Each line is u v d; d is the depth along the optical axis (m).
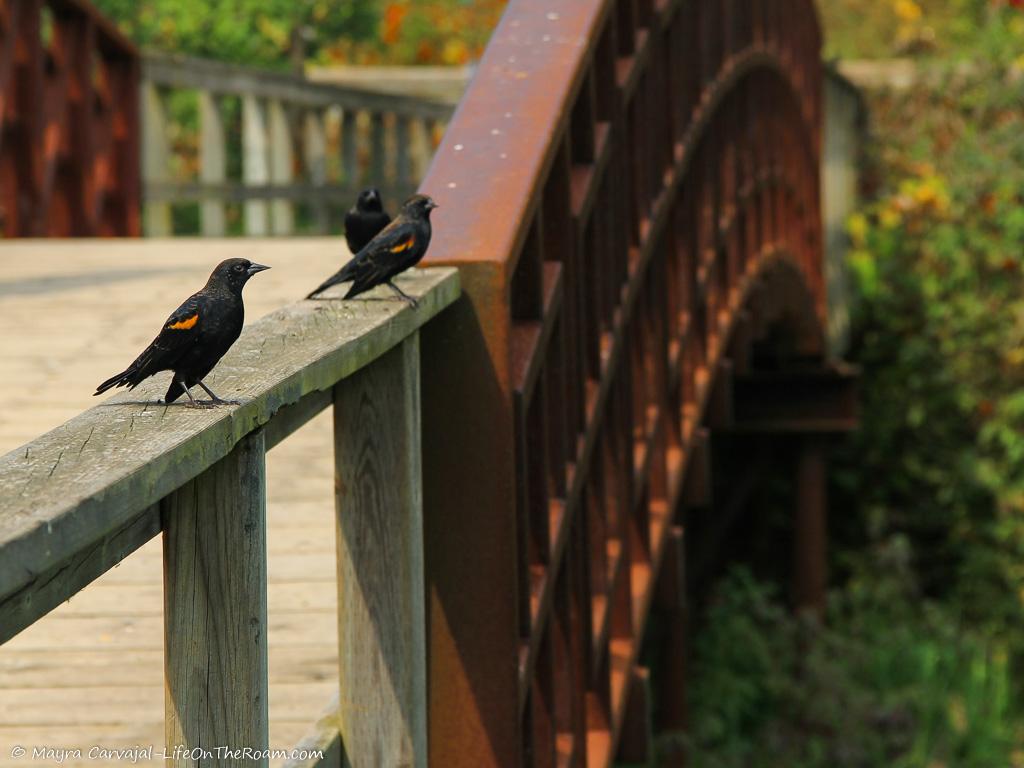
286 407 4.48
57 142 15.85
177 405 3.83
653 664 19.67
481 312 5.90
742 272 15.05
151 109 17.16
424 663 5.60
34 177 15.38
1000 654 24.03
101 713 5.92
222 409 3.78
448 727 5.95
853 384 22.14
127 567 7.37
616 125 8.77
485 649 5.92
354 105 21.36
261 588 4.00
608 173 8.50
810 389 22.23
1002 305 26.56
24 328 9.97
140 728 5.80
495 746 5.93
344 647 5.39
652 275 10.23
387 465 5.34
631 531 9.88
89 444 3.39
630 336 9.20
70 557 2.99
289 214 19.61
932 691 20.84
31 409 8.19
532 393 6.68
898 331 27.81
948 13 39.19
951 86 29.25
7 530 2.72
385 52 32.59
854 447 27.42
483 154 6.64
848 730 19.03
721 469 26.45
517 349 6.43
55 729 5.79
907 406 27.22
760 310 16.48
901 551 24.11
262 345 4.61
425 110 24.02
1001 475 26.45
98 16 16.41
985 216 26.89
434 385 5.92
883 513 26.39
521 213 6.18
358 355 4.77
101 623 6.70
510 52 7.62
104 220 17.36
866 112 29.73
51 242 14.76
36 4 15.22
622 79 9.00
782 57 17.27
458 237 6.01
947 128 29.23
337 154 28.81
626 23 9.30
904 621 23.45
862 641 22.31
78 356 9.26
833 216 26.70
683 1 11.05
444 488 5.93
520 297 6.61
